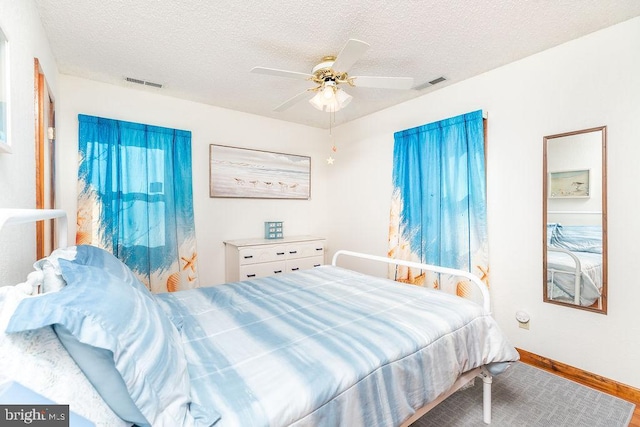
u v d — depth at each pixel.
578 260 2.01
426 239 2.84
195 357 1.06
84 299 0.69
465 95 2.62
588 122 1.96
